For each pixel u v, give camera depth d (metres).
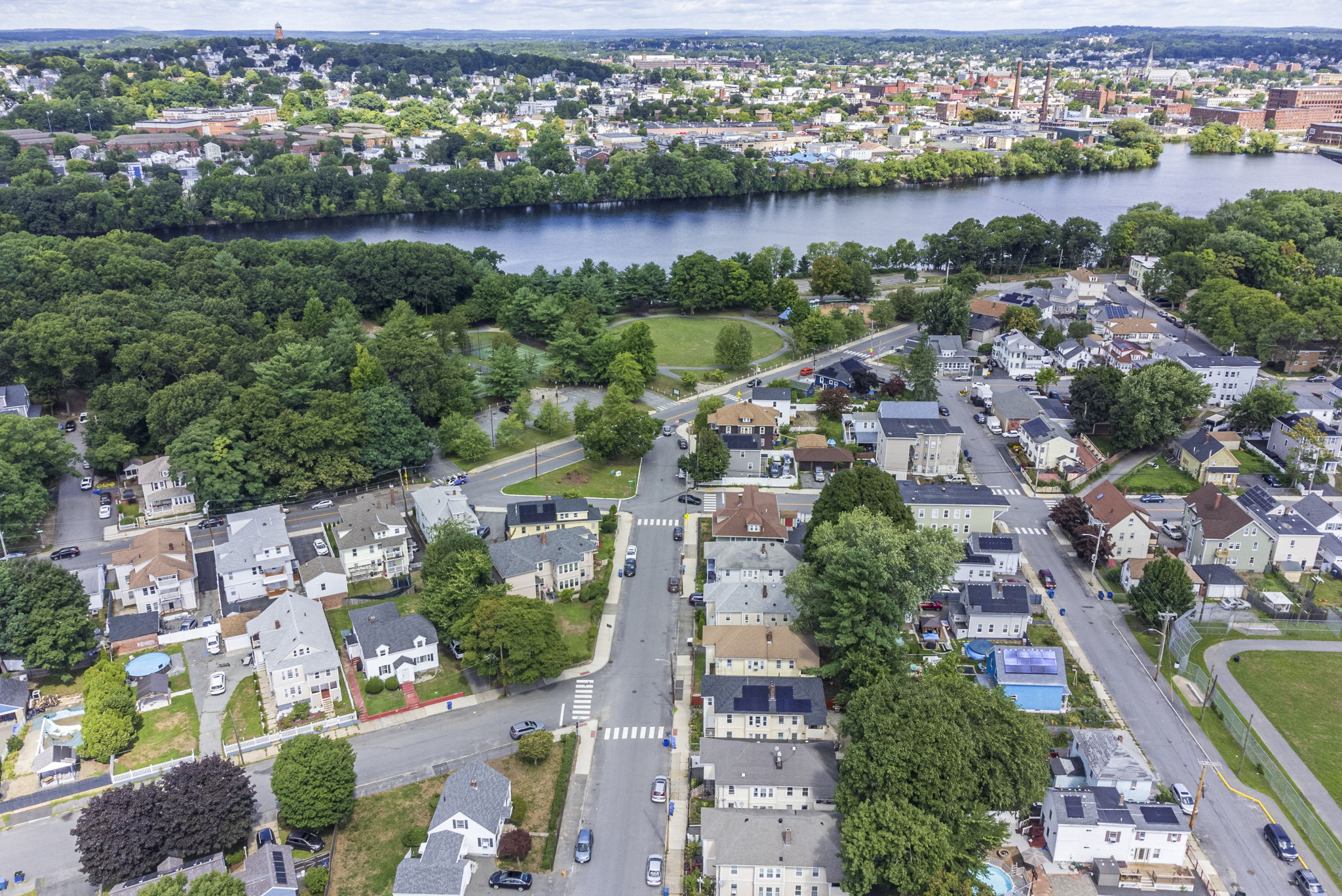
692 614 160.00
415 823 116.69
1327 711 136.75
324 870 107.31
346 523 171.62
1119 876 107.75
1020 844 114.31
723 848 106.56
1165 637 144.75
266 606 160.38
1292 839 113.94
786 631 140.00
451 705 138.62
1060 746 128.00
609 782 123.75
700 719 135.00
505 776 122.50
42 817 118.94
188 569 161.62
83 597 150.50
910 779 105.00
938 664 135.75
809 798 116.94
